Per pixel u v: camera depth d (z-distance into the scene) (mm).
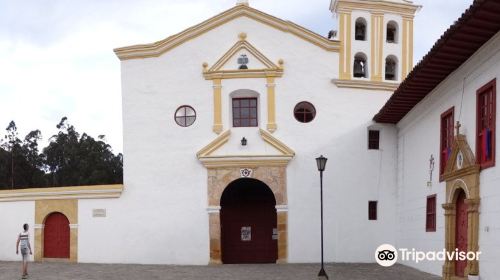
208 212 19234
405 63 20359
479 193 12031
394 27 20641
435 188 15383
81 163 49656
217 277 15406
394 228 19562
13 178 46750
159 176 19578
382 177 19703
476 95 12367
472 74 12602
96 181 48062
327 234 19281
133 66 20000
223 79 19656
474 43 11500
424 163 16484
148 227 19453
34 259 20453
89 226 19859
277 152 19312
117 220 19641
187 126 19641
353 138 19656
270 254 21031
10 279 15531
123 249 19500
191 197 19375
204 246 19172
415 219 17328
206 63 19719
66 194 20125
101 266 18469
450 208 13758
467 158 12383
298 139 19516
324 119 19625
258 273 16219
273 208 21281
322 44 19797
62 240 20359
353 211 19438
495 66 11383
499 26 10477
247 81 19656
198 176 19422
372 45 20109
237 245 21141
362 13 20172
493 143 11383
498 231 11047
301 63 19734
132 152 19766
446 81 14078
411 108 17562
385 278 14812
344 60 19828
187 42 19875
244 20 19844
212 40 19812
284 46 19750
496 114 11289
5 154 46531
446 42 11438
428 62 12820
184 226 19297
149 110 19812
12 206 21016
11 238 20891
